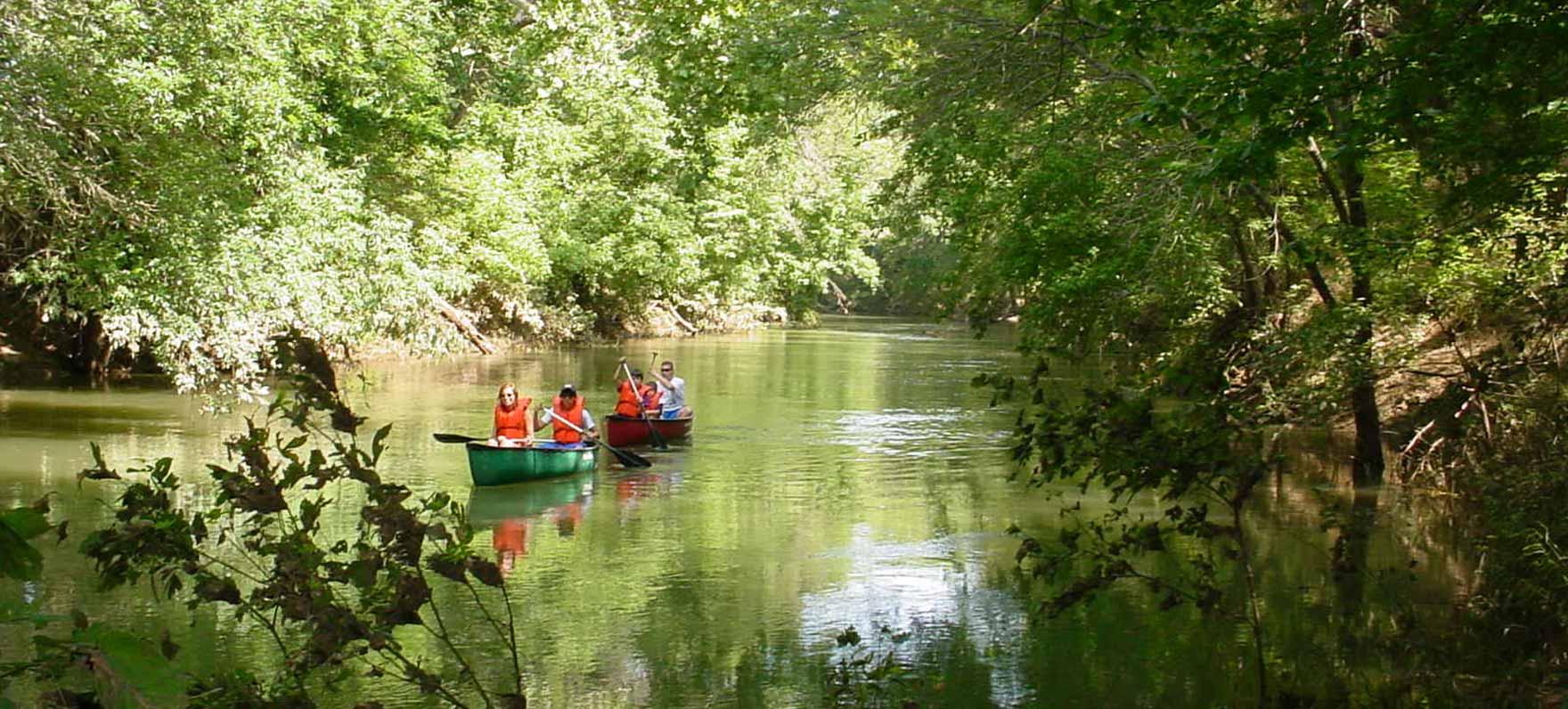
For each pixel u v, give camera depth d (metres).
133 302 17.80
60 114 16.05
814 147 30.70
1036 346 6.96
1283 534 12.14
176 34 17.23
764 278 51.34
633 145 39.56
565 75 23.25
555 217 37.00
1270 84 7.06
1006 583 10.36
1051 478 6.51
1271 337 12.76
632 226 40.59
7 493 13.37
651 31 17.08
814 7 15.52
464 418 20.94
